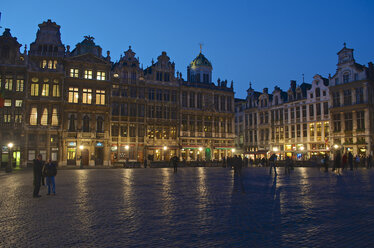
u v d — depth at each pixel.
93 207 11.73
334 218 9.34
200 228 8.33
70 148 56.69
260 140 77.06
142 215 10.13
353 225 8.46
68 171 38.25
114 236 7.63
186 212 10.56
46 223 9.11
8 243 7.10
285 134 71.00
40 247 6.78
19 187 19.58
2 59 54.19
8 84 54.38
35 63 56.19
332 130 62.22
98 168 48.56
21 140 53.47
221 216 9.83
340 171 33.62
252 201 12.71
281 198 13.45
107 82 60.06
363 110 58.09
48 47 57.25
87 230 8.23
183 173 32.59
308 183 19.95
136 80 63.47
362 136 57.69
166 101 66.19
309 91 66.88
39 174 14.95
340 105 61.56
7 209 11.51
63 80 56.72
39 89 55.38
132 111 62.56
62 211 11.00
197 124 69.75
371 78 59.34
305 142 66.75
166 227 8.48
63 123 56.47
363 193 14.76
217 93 72.81
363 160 47.72
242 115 83.00
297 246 6.68
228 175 29.11
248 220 9.21
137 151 62.00
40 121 55.03
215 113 71.75
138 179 24.69
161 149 64.38
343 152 59.78
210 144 70.38
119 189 17.62
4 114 53.56
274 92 74.56
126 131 61.53
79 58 59.12
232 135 73.56
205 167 50.91
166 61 67.69
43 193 16.25
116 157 60.09
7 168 36.62
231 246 6.73
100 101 59.66
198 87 70.50
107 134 59.00
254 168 44.62
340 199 12.95
